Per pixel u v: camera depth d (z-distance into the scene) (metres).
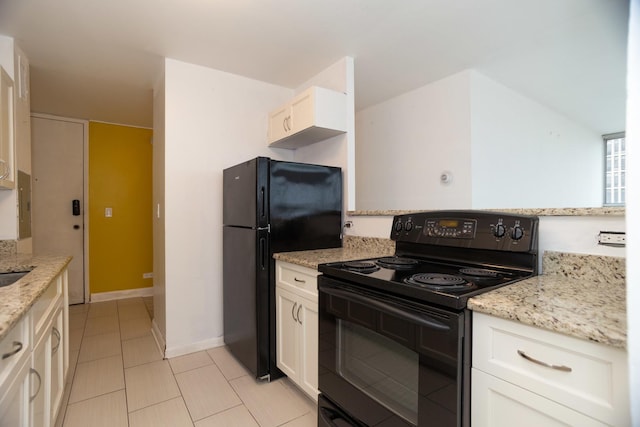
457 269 1.44
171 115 2.46
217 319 2.65
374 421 1.26
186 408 1.82
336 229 2.38
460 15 1.98
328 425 1.50
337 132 2.46
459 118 2.82
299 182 2.20
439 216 1.63
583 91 3.28
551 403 0.82
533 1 1.86
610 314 0.83
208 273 2.61
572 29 2.16
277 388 2.02
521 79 2.97
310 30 2.11
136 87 2.97
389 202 3.47
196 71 2.56
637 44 0.56
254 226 2.05
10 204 2.10
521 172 3.32
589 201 4.64
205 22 1.99
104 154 3.97
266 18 1.96
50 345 1.44
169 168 2.46
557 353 0.81
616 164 4.93
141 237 4.19
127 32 2.09
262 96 2.88
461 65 2.67
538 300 0.96
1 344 0.89
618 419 0.71
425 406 1.05
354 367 1.37
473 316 0.98
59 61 2.46
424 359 1.06
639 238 0.55
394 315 1.14
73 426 1.65
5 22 1.95
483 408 0.96
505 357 0.91
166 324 2.44
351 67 2.50
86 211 3.87
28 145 2.38
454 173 2.86
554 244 1.32
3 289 1.18
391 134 3.45
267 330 2.08
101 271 3.96
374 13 1.94
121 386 2.03
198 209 2.57
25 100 2.33
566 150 4.08
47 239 3.67
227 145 2.70
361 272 1.37
